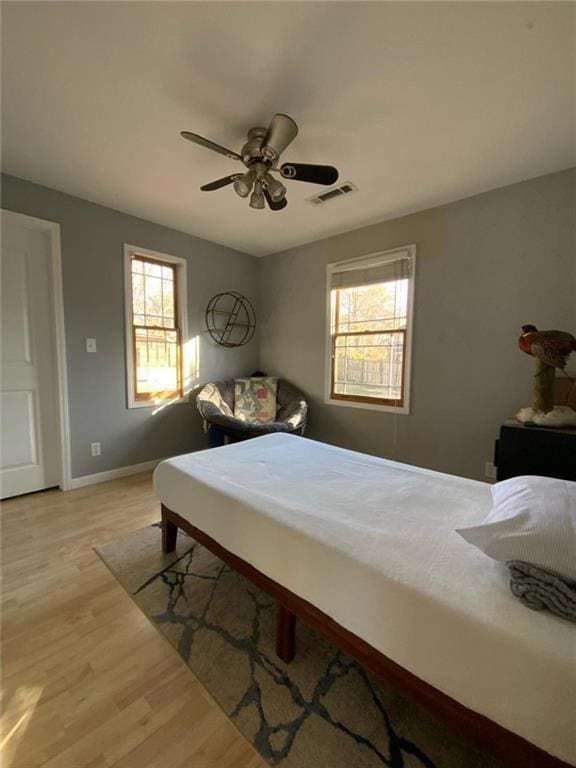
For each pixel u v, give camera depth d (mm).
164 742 1001
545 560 821
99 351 2936
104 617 1476
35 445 2715
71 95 1656
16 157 2189
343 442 3576
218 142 2027
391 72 1502
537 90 1604
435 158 2150
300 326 3920
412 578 926
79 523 2277
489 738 764
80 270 2779
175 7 1235
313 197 2668
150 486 2916
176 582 1708
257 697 1132
